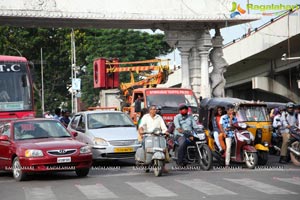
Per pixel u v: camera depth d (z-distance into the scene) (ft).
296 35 116.78
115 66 128.88
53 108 221.05
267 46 133.08
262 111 68.90
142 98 87.10
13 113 75.36
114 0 114.01
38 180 54.39
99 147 66.69
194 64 123.24
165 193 43.45
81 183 50.80
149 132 56.70
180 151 60.59
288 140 67.56
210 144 64.59
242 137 61.26
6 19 111.96
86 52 213.46
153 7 116.26
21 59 77.92
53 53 212.84
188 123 60.95
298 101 167.84
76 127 73.56
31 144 54.29
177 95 87.45
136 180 52.26
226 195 41.86
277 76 166.61
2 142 57.82
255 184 47.65
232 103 68.74
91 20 114.32
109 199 40.96
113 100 136.56
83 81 212.64
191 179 52.13
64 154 53.52
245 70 182.50
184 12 117.60
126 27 124.77
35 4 109.29
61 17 110.52
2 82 75.92
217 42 123.95
